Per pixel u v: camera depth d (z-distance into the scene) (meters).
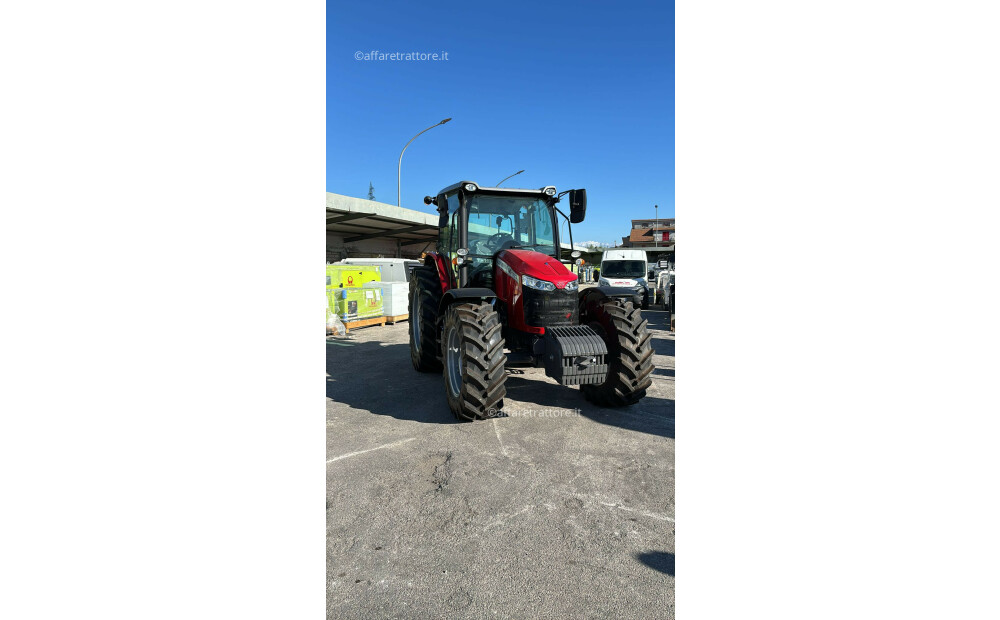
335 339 9.48
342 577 2.18
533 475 3.19
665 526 2.59
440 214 5.80
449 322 4.53
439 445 3.72
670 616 1.92
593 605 2.00
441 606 2.00
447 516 2.69
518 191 5.02
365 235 25.22
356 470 3.27
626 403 4.60
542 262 4.59
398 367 6.79
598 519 2.66
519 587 2.12
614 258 15.35
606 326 4.59
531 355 4.50
